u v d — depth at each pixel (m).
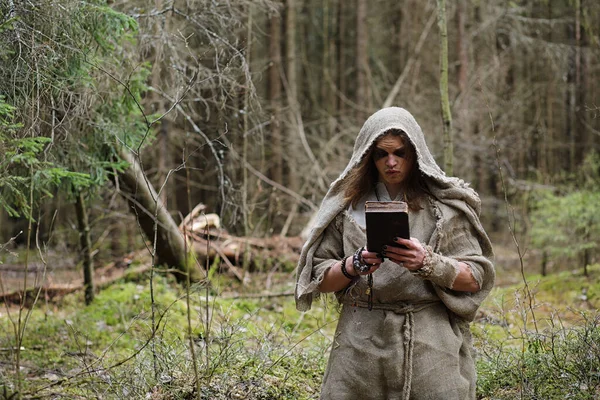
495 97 13.35
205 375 3.82
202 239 8.37
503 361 4.15
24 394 3.67
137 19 5.59
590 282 7.29
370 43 19.22
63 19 4.41
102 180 5.48
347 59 19.34
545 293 7.28
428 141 12.03
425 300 2.92
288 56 13.47
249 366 4.14
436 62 16.41
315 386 4.20
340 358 2.97
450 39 16.11
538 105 14.27
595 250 8.47
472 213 2.96
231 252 8.50
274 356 4.39
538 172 10.84
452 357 2.89
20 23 4.13
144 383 3.83
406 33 17.41
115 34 5.01
